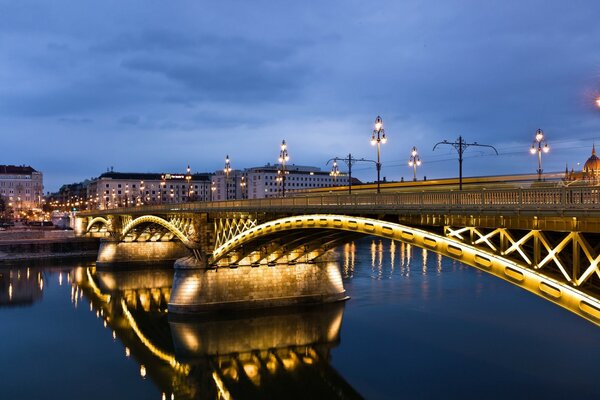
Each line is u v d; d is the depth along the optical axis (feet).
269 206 154.20
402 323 168.14
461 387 116.16
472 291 214.69
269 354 145.79
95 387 128.06
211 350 150.20
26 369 141.90
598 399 107.86
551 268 72.33
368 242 455.63
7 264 353.72
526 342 146.30
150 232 342.23
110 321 193.26
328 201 126.21
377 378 123.95
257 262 185.37
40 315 203.31
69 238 429.38
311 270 193.16
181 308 179.01
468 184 177.99
